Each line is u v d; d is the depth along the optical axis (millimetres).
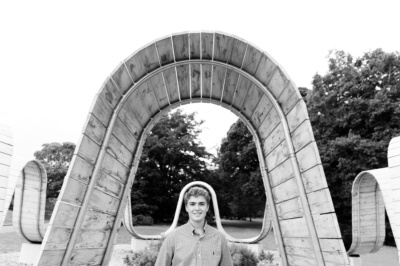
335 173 13242
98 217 2719
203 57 2965
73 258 2498
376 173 4770
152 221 19672
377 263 8086
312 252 2520
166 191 22031
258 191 17969
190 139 22109
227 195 23000
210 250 1782
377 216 5648
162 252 1813
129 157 3186
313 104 13938
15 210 6445
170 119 22641
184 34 2740
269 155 3203
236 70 2930
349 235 13938
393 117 12156
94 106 2385
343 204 13398
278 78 2652
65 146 26703
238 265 5770
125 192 3146
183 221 21516
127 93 2744
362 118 12758
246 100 3264
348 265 2084
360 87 13180
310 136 2320
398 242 3914
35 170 6375
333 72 13812
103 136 2613
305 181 2510
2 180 3850
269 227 8047
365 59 13852
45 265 2211
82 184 2428
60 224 2244
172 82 3180
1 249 8133
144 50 2658
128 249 9484
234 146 19500
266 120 3121
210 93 3396
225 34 2723
